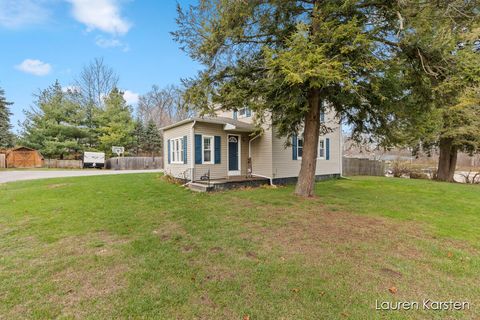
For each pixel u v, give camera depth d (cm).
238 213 588
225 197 785
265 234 448
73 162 2380
